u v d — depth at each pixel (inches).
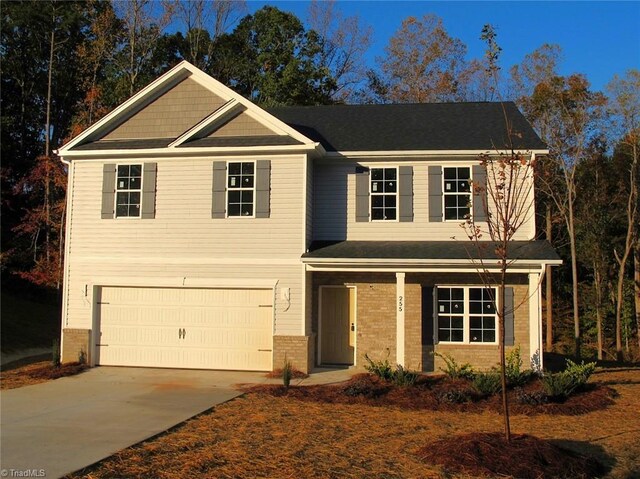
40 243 1222.3
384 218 682.2
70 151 677.3
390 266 617.3
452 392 488.4
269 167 650.2
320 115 801.6
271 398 497.4
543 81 1317.7
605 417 446.3
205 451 330.0
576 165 1307.8
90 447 333.1
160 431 374.9
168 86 704.4
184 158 666.2
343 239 682.8
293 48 1411.2
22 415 425.1
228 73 1467.8
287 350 628.7
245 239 648.4
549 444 334.3
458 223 668.1
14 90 1334.9
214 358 650.2
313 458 322.7
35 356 837.2
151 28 1309.1
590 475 304.7
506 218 343.3
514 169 370.3
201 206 659.4
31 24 1312.7
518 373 546.3
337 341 687.1
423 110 792.3
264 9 1487.5
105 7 1336.1
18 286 1170.6
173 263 658.2
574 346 1285.7
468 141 681.6
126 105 698.8
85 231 677.9
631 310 1294.3
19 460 307.3
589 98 1270.9
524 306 646.5
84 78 1314.0
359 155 674.2
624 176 1309.1
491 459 310.7
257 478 287.1
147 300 667.4
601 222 1290.6
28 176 1192.8
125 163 678.5
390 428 398.3
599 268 1296.8
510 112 757.9
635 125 1253.7
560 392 498.6
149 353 661.9
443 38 1512.1
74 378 597.6
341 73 1593.3
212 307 655.8
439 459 316.5
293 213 642.8
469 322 653.9
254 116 674.8
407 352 655.1
